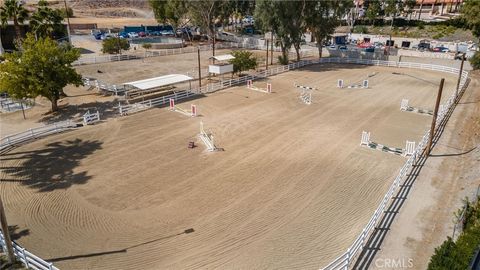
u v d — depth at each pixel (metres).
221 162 24.95
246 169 23.92
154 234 17.38
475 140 28.36
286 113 35.88
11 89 31.78
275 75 54.19
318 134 30.22
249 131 30.89
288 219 18.48
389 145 28.00
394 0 82.38
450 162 24.72
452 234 16.92
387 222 17.98
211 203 19.97
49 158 25.41
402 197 20.30
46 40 33.72
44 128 29.75
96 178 22.69
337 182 22.25
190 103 38.88
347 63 64.88
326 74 55.16
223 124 32.53
